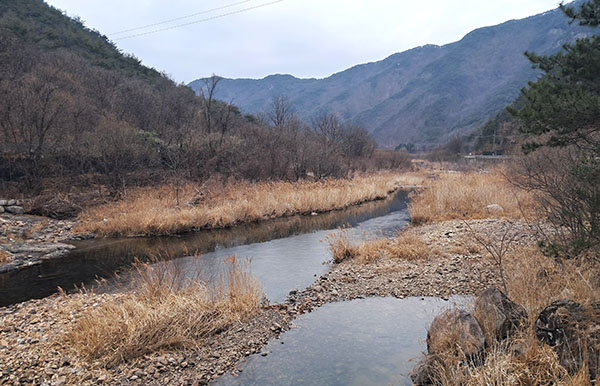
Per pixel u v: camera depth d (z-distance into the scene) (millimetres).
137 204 18281
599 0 5660
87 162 23016
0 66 24500
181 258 11961
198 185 22750
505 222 13625
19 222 15617
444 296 8055
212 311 7254
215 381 5391
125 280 9914
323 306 8008
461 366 4695
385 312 7516
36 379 5188
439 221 16047
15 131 20562
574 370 3947
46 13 60562
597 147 5602
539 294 5871
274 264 11312
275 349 6238
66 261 11859
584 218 6211
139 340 6059
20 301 8641
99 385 5172
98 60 53062
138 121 32688
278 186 23203
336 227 16812
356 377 5332
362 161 43281
